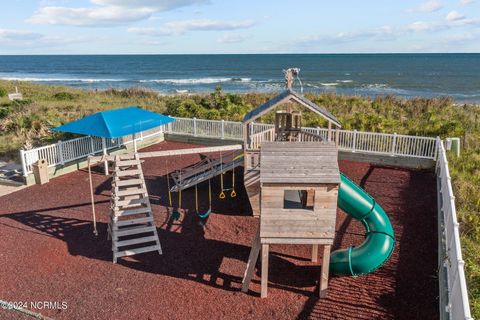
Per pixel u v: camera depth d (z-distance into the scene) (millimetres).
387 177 15992
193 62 180375
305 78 94375
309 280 9430
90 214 13344
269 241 8492
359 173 16562
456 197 13398
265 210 8336
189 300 8766
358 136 18078
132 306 8570
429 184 15125
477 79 87125
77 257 10602
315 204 8242
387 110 30562
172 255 10672
